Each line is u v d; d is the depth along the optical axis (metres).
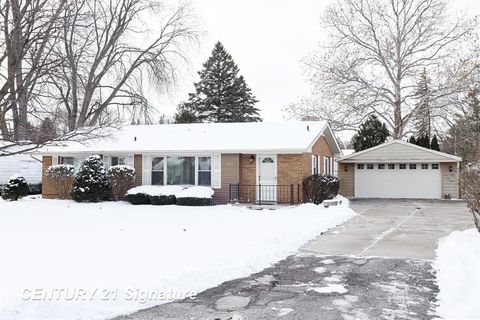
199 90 54.69
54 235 12.22
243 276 8.39
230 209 19.41
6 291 6.64
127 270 8.08
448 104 33.12
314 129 23.91
